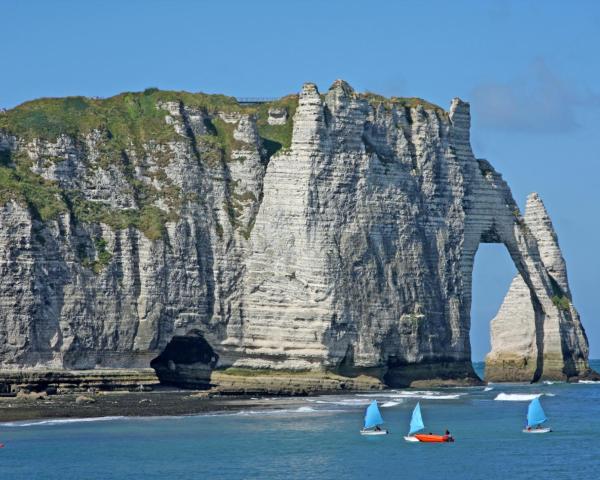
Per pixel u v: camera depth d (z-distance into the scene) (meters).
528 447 172.88
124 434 176.88
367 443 173.00
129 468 149.88
